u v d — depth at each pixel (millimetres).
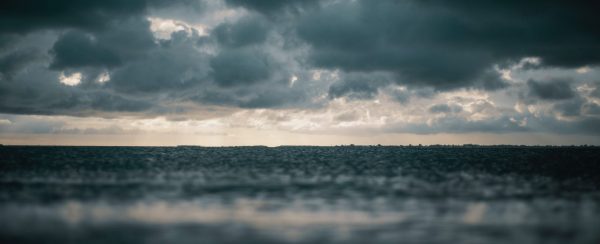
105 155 169875
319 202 48781
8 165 102938
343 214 41594
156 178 75625
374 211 43156
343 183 68250
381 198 51844
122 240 32531
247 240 32562
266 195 54281
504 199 51219
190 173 86875
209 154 197875
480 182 70125
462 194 55438
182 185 64688
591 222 38406
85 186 62406
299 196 53500
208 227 36344
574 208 45250
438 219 39438
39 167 98250
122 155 173000
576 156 174875
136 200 49688
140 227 36250
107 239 32781
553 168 102625
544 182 70062
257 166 110062
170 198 51438
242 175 82812
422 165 115188
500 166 110125
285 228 36031
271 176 80875
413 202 48875
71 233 34281
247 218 39719
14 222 37688
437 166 110750
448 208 44938
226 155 186125
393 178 77250
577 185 65688
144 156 163875
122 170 92812
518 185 65562
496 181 71812
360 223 37750
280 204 47281
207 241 32344
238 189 60156
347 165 115188
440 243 31969
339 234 34188
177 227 36281
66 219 39000
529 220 39188
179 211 42906
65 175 79500
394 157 168250
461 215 41281
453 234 34250
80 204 46531
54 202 47688
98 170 92062
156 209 43969
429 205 46781
